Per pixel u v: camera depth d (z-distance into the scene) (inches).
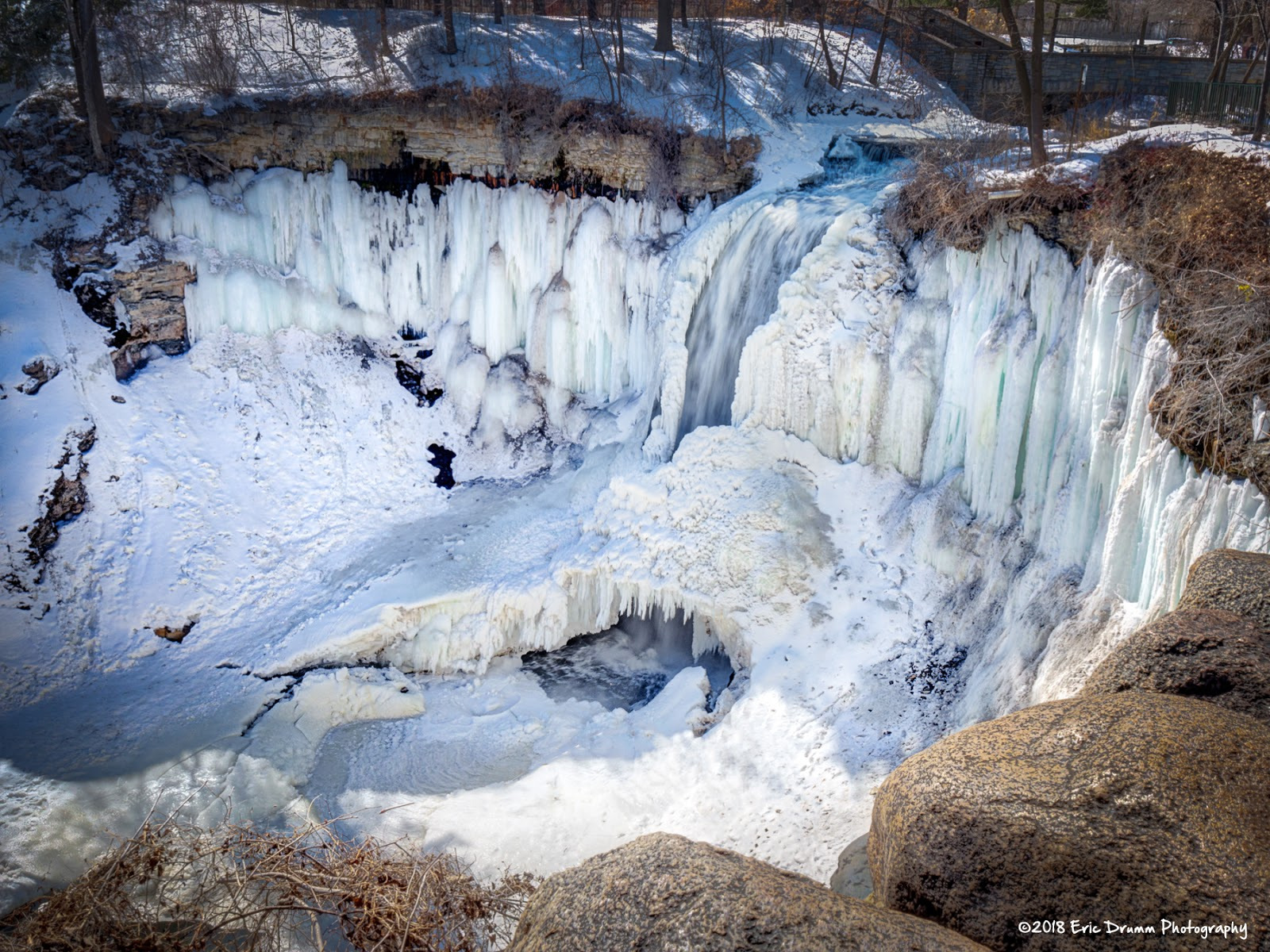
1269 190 417.7
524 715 535.2
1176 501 370.6
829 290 582.9
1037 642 431.2
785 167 725.3
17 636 575.5
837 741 459.2
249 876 307.7
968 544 502.0
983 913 209.3
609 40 900.0
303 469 698.2
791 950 184.5
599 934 198.2
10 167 724.0
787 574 539.2
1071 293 466.0
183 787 478.0
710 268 665.6
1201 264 404.5
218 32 864.3
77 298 695.7
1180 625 266.8
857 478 569.0
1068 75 874.8
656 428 659.4
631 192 728.3
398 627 567.8
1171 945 188.1
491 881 400.5
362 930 294.8
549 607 575.2
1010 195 495.2
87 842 444.8
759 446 595.2
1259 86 608.7
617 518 601.3
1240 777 207.2
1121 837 199.6
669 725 503.5
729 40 904.3
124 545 625.9
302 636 567.2
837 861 389.7
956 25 924.0
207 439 690.8
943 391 533.0
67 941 292.0
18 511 609.0
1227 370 366.0
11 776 484.1
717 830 430.3
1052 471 461.1
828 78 861.8
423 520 668.1
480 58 860.6
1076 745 221.0
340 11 975.0
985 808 214.2
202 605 606.9
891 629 506.0
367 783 486.9
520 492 685.9
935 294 545.0
